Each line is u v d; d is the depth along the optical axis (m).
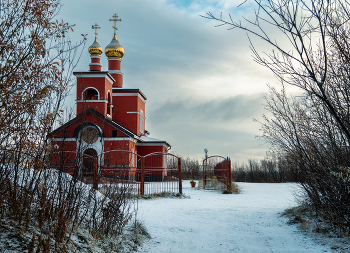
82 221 6.25
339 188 6.61
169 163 48.12
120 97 32.12
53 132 5.20
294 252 5.98
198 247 6.61
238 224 8.45
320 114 6.41
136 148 31.94
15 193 4.79
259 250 6.26
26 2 4.65
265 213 9.83
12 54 4.53
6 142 4.67
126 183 8.13
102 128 7.07
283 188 22.42
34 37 4.71
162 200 14.16
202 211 10.54
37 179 5.09
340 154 6.13
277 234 7.24
